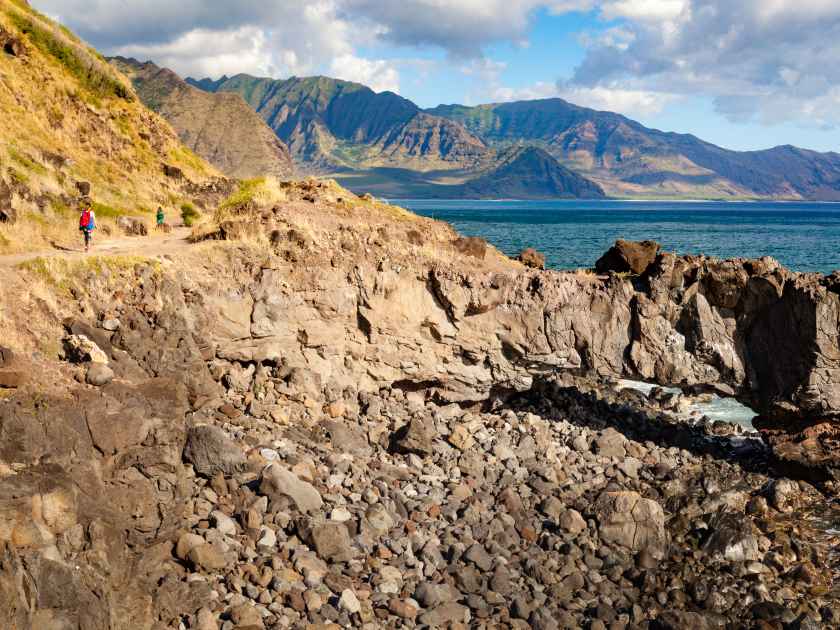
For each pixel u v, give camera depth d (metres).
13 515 14.26
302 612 18.00
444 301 34.12
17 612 13.34
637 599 21.53
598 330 34.38
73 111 56.56
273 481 21.75
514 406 38.06
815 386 30.95
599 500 25.22
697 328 33.47
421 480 26.67
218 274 30.92
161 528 18.97
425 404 35.03
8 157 40.84
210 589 17.89
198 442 21.88
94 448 18.59
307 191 44.41
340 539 20.47
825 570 23.80
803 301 31.16
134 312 26.73
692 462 33.06
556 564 22.50
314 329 32.41
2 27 54.22
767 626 20.25
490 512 25.14
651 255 43.59
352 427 29.61
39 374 19.89
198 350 27.81
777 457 31.41
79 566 15.29
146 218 47.66
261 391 29.58
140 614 16.25
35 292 23.95
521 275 34.62
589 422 37.12
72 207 40.44
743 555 23.80
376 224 37.69
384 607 18.88
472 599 20.02
